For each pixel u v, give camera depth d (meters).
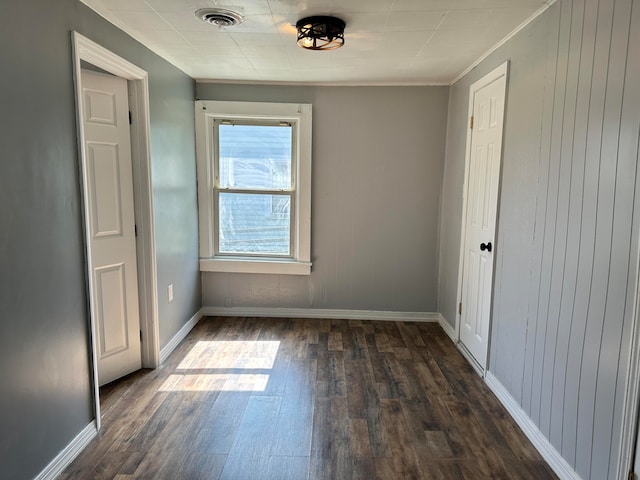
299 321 3.80
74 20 1.85
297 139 3.67
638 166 1.35
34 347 1.62
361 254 3.79
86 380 1.98
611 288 1.48
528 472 1.83
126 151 2.54
